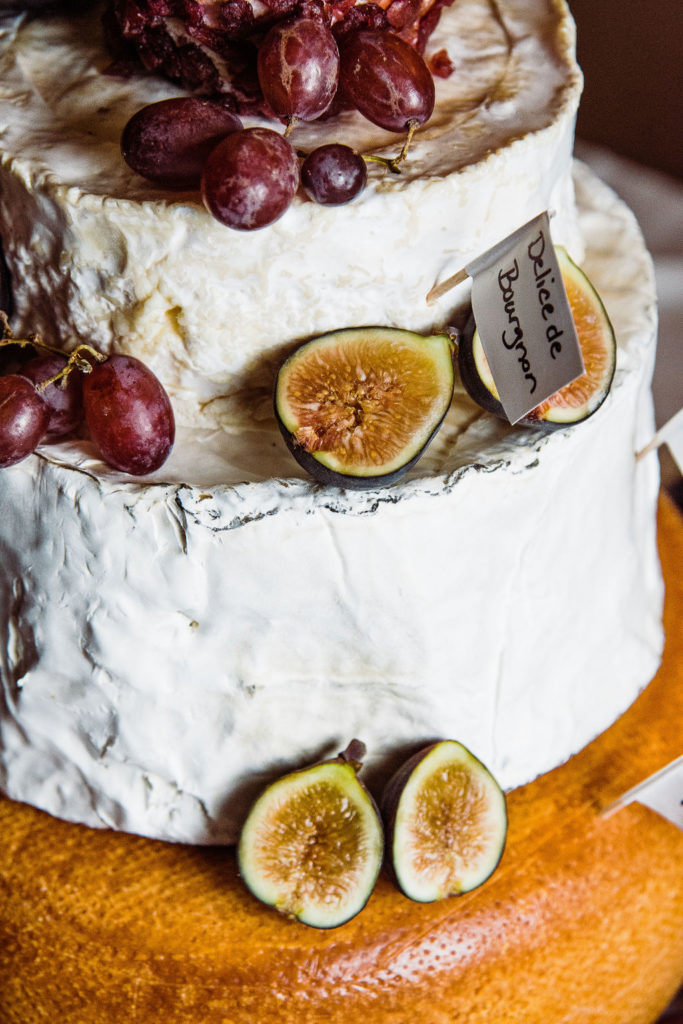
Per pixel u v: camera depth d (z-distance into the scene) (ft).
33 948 2.03
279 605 1.97
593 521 2.13
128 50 2.11
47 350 2.04
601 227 2.32
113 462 1.96
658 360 3.02
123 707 2.03
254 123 2.03
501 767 2.14
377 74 1.91
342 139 2.01
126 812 2.09
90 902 2.04
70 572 1.98
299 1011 2.01
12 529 2.02
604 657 2.23
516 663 2.10
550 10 2.22
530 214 2.05
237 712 2.03
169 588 1.96
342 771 2.02
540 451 1.99
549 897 2.08
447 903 2.05
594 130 3.86
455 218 1.96
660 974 2.18
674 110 3.67
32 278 2.04
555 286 1.84
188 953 2.00
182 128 1.89
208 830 2.08
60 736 2.08
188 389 2.03
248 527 1.92
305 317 1.98
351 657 2.02
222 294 1.95
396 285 1.98
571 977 2.09
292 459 2.01
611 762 2.21
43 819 2.13
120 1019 2.03
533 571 2.07
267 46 1.89
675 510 2.61
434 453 2.01
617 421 2.10
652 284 2.23
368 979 2.01
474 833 2.04
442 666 2.04
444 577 1.99
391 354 1.97
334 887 2.00
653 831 2.16
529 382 1.87
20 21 2.20
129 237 1.93
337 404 1.94
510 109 2.06
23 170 1.96
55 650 2.03
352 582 1.96
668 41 3.55
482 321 1.94
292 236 1.91
